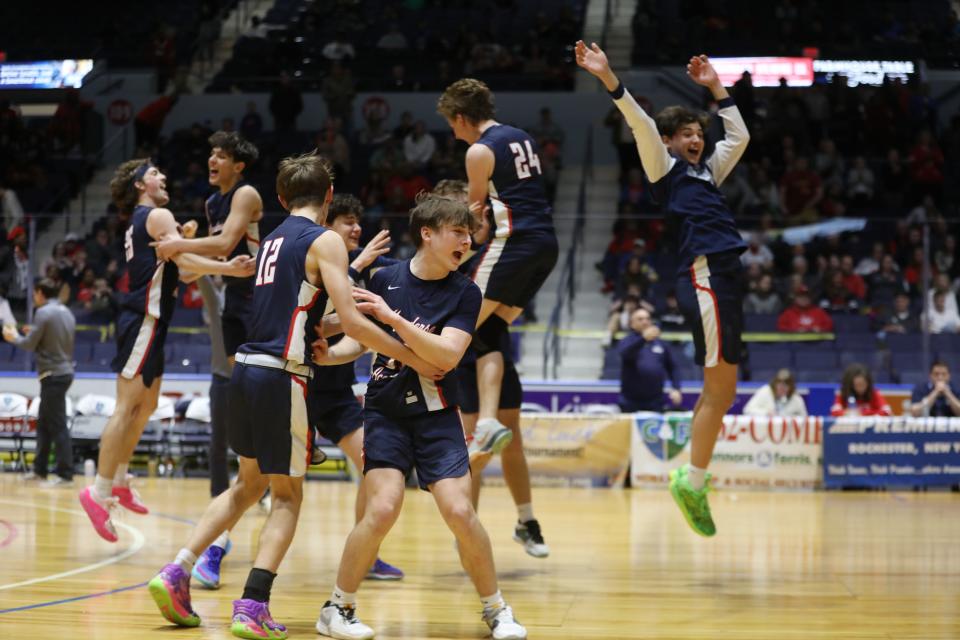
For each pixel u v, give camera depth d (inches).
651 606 180.7
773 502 365.1
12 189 667.4
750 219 511.8
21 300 494.6
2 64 818.2
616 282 520.1
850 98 685.9
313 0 841.5
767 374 478.6
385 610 177.2
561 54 739.4
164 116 721.6
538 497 377.4
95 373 485.1
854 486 404.2
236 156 224.7
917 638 155.9
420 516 315.9
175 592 157.8
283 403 154.6
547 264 214.8
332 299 150.7
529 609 177.6
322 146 652.7
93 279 500.7
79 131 709.3
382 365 160.2
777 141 640.4
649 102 671.8
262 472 155.9
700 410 210.2
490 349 217.9
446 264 157.9
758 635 157.6
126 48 797.9
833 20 787.4
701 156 215.3
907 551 248.2
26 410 458.9
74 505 331.3
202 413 435.2
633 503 356.8
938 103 732.0
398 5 819.4
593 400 459.5
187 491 379.9
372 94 728.3
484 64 727.1
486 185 210.5
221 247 218.5
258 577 153.1
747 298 499.5
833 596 190.5
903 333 479.2
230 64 773.3
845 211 592.1
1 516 300.5
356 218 207.2
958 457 402.0
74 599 180.4
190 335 500.4
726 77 748.0
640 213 602.5
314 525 292.4
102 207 655.8
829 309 493.7
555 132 664.4
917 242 492.7
